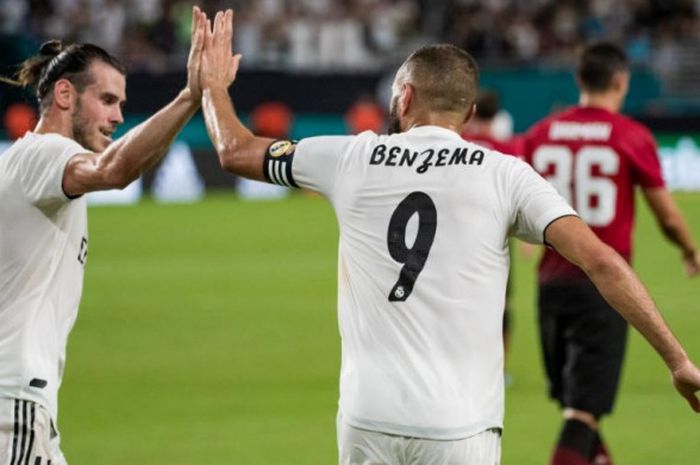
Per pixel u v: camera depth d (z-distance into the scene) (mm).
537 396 40656
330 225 83688
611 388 27969
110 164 18594
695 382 16594
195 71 19047
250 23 123688
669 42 121500
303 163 18297
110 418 37438
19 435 19391
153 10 123438
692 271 30438
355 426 17359
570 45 125188
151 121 18734
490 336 17531
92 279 62969
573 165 29141
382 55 125750
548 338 28922
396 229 17641
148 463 32438
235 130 18672
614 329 27969
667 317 52969
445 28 126375
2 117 102250
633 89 116000
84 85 20391
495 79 110625
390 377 17234
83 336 49688
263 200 100188
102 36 122625
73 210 20016
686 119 104688
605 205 28906
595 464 28312
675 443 34719
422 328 17328
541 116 110188
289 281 62594
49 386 19703
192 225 83812
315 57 124375
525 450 33875
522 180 17641
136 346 47906
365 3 127625
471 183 17625
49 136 19562
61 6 124312
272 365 44969
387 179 17828
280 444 34500
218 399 39969
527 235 17594
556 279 28359
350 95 108938
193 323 52344
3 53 109750
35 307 19656
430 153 17891
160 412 38188
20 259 19531
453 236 17500
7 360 19375
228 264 67812
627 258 29172
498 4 127500
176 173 102062
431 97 18156
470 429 17109
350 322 17750
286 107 108875
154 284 61625
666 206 29141
